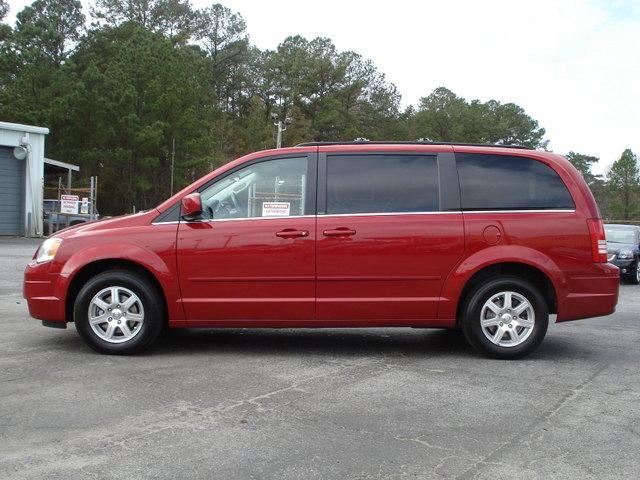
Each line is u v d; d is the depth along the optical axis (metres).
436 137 82.44
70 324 7.35
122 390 4.81
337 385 5.05
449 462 3.59
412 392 4.90
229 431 4.01
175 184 46.31
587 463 3.61
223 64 74.94
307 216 5.89
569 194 6.04
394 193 5.98
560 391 5.00
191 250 5.79
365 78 73.25
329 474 3.41
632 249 16.25
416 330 7.55
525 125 97.81
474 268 5.84
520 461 3.62
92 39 57.22
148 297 5.83
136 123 41.59
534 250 5.89
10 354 5.88
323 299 5.84
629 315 9.48
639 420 4.34
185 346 6.38
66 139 40.59
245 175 6.04
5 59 41.62
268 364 5.69
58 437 3.87
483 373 5.50
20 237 21.67
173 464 3.50
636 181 74.31
